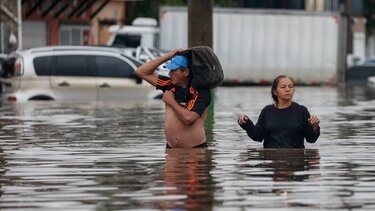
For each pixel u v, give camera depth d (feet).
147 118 197.57
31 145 141.49
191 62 124.77
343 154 126.82
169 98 126.93
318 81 457.27
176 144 128.47
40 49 268.62
